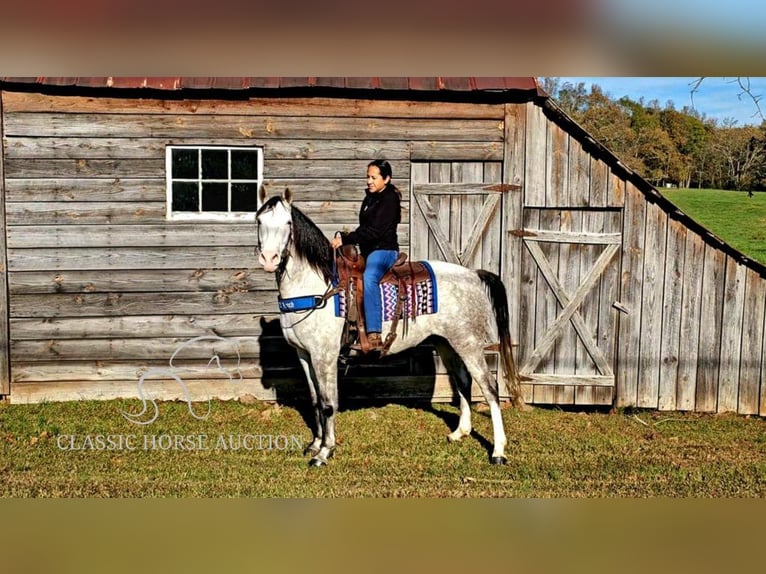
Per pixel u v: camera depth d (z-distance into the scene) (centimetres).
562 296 743
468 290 570
